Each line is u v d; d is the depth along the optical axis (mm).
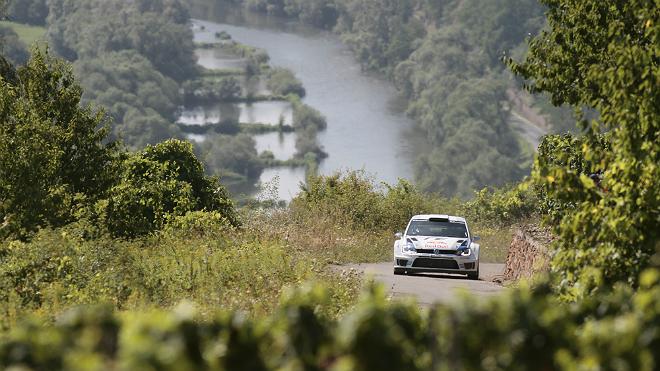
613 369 15328
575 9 43406
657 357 15547
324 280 46688
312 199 108250
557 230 27797
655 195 25562
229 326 16047
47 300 38125
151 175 75750
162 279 45438
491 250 95938
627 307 18750
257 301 39281
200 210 77688
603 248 26391
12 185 57781
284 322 16422
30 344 15312
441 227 64750
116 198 67000
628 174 26344
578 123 29156
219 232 66938
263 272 49312
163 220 71812
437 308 15953
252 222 89688
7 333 29984
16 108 61844
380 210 106625
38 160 58688
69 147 66500
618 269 26016
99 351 15469
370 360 14531
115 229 65438
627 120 27594
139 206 67625
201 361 14570
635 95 28328
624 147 27000
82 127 67125
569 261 26969
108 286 41719
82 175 67000
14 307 34656
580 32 43000
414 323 17016
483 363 15234
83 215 61250
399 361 14672
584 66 42625
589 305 19609
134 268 45531
